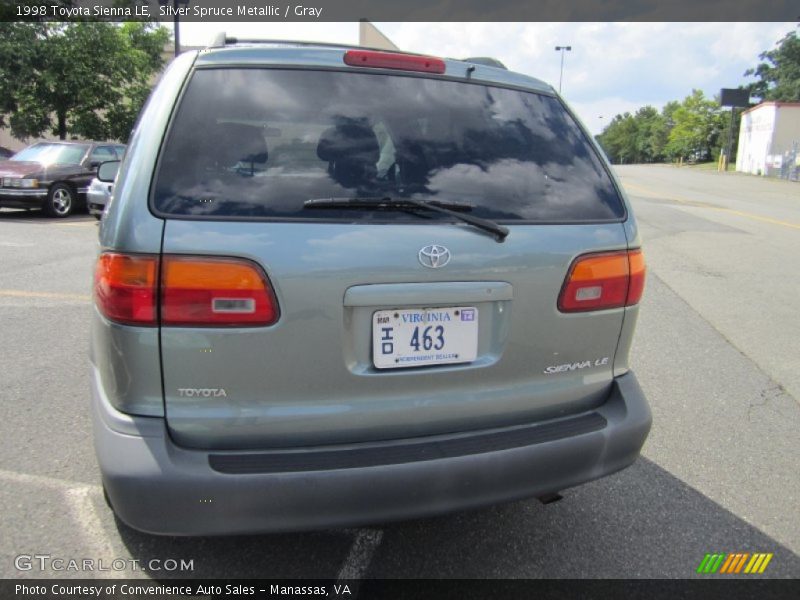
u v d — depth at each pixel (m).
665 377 4.61
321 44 2.40
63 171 12.83
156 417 1.88
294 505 1.88
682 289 7.48
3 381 4.05
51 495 2.78
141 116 2.09
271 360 1.90
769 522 2.81
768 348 5.32
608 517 2.82
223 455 1.90
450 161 2.22
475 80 2.45
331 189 2.01
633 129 117.62
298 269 1.88
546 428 2.26
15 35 17.72
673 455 3.42
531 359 2.23
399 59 2.30
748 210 17.47
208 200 1.89
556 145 2.47
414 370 2.06
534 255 2.17
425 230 2.03
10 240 9.62
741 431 3.74
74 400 3.79
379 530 2.66
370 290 1.95
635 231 2.45
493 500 2.12
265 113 2.06
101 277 1.90
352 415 2.01
